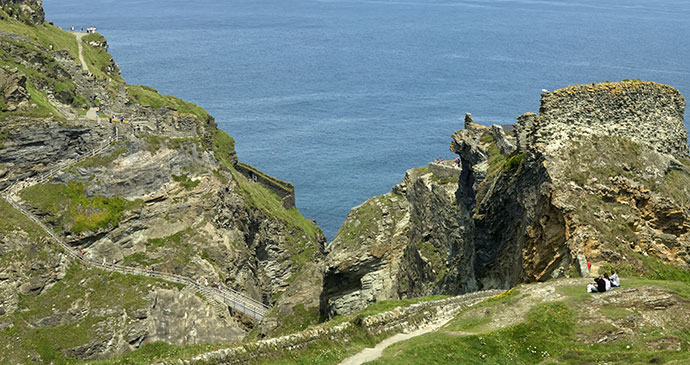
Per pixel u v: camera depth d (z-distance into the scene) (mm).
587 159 58000
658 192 57969
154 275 110000
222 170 129375
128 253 113062
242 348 43500
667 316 44031
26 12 157500
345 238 108938
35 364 93625
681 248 55844
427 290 93938
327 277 107125
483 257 72125
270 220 140500
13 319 96812
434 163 104250
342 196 183875
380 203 111688
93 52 164625
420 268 98125
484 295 58750
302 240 145000
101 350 97875
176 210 118125
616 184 57281
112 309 101062
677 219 57125
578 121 60500
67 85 130750
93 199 113188
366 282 106562
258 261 134875
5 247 101562
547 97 60938
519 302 48656
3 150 110375
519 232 63781
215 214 120625
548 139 59219
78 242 109375
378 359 43594
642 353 40938
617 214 55688
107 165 115812
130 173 116875
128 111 135250
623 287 46938
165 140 122062
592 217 54438
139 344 100188
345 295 106688
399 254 107312
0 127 111125
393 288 105500
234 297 112750
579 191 55875
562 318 45156
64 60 135500
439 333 47344
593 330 43812
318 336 46844
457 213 91125
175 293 105875
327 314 106250
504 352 43594
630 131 61406
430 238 98000
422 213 102125
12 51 125688
